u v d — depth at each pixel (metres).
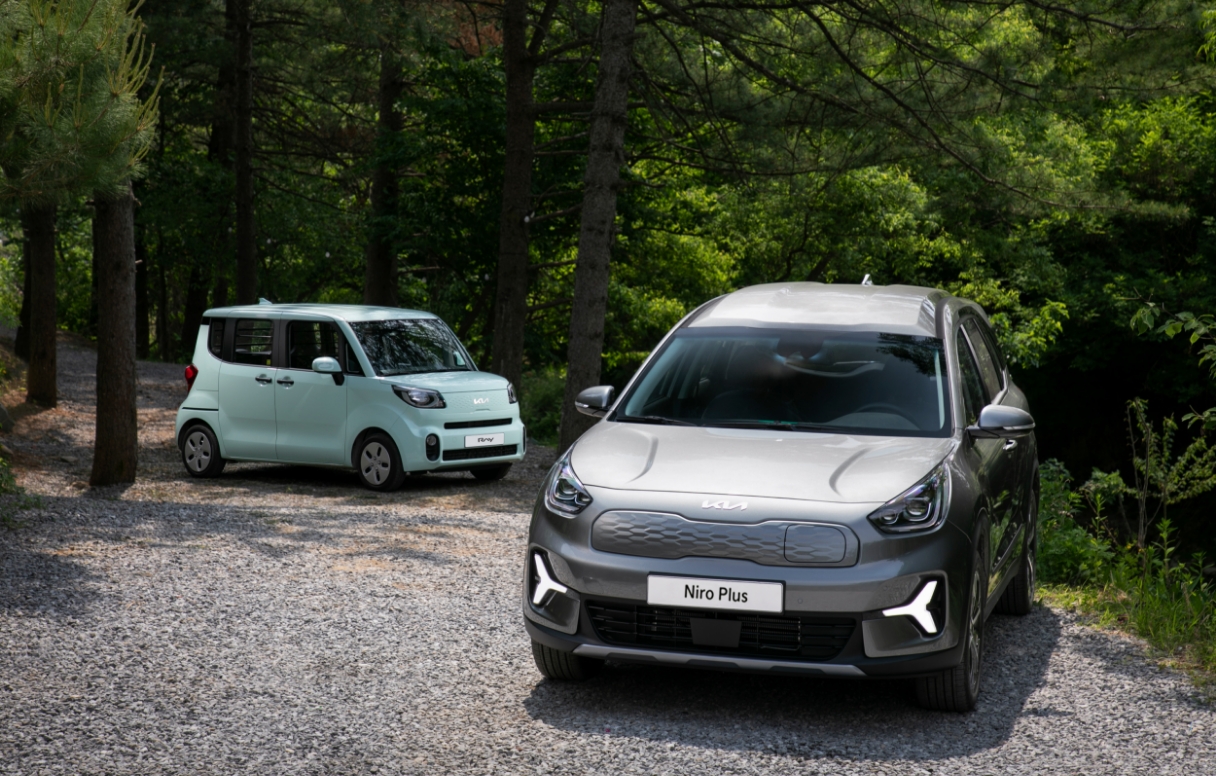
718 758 4.23
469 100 23.03
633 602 4.58
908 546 4.48
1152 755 4.31
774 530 4.48
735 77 17.67
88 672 5.17
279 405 12.69
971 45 15.95
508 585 7.27
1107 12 15.01
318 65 30.56
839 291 6.53
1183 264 24.98
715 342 5.94
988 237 24.75
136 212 33.56
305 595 6.78
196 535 8.48
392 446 12.20
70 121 7.72
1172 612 6.41
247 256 27.38
